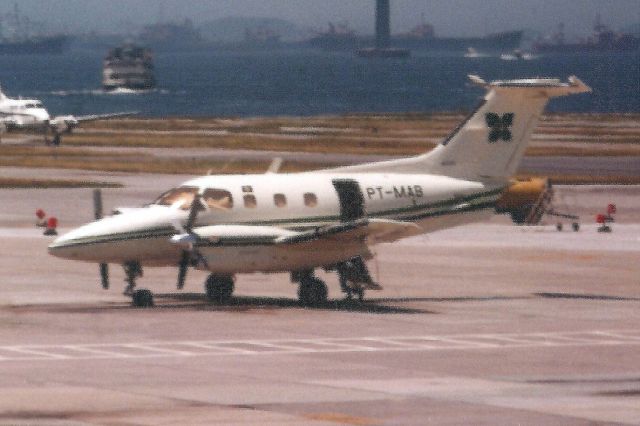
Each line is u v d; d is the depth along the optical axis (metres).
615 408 92.19
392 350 117.00
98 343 118.00
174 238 143.50
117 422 85.56
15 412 88.12
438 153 165.12
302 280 152.50
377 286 154.12
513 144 167.62
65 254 142.50
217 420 86.44
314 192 154.75
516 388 99.44
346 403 92.62
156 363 107.62
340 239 148.12
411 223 147.12
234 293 162.12
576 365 110.62
